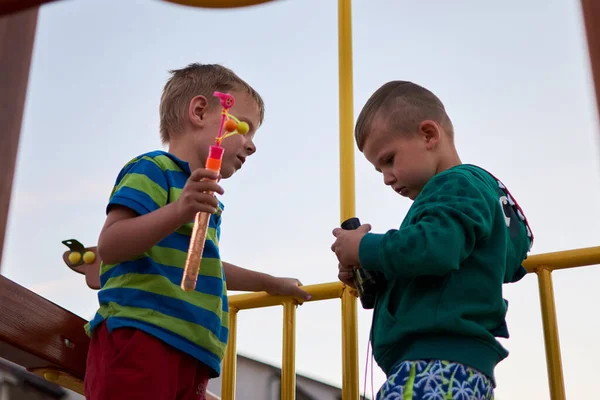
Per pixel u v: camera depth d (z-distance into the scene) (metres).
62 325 2.29
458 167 1.98
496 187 2.03
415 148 2.08
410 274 1.79
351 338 2.34
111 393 1.84
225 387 2.49
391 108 2.12
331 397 6.48
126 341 1.88
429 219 1.80
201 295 2.03
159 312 1.94
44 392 6.07
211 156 1.78
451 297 1.81
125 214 1.96
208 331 2.00
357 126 2.18
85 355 2.36
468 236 1.80
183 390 1.96
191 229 2.08
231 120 1.82
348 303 2.38
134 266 1.98
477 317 1.81
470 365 1.74
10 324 2.10
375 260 1.83
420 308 1.82
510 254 1.97
